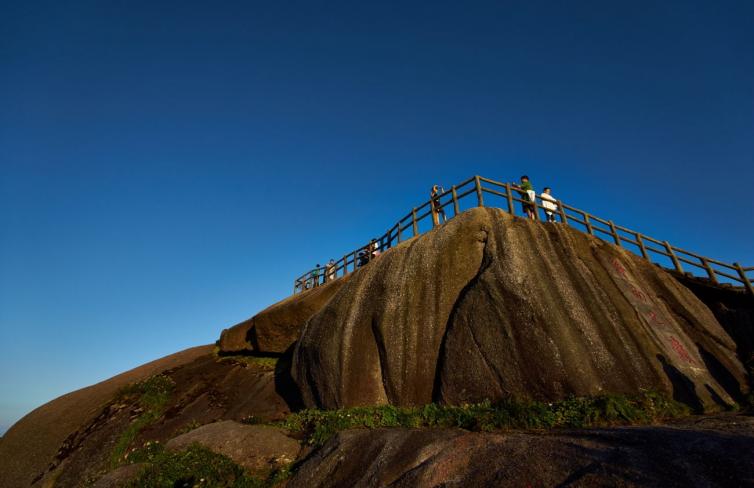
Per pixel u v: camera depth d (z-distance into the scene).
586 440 7.29
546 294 12.34
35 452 20.25
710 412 10.48
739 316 15.33
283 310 22.17
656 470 5.80
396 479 7.84
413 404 13.05
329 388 14.73
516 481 6.45
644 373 11.16
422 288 14.80
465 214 15.52
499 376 11.63
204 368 24.16
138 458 14.98
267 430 12.41
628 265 15.41
